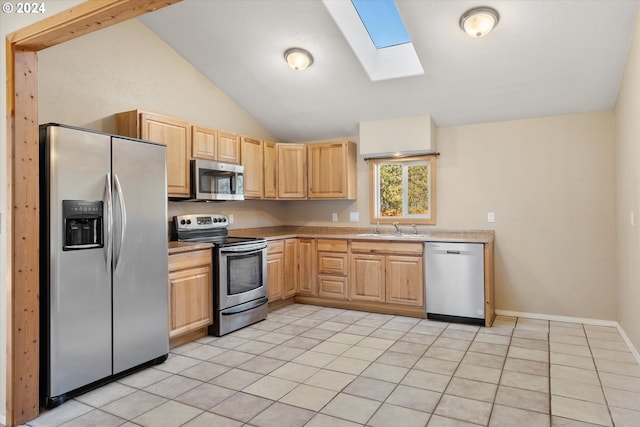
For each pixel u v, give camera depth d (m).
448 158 4.80
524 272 4.48
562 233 4.32
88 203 2.66
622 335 3.77
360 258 4.72
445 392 2.64
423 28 3.35
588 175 4.20
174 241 4.08
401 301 4.49
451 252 4.22
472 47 3.52
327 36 3.72
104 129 3.58
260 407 2.46
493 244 4.51
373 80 4.21
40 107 3.16
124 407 2.49
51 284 2.49
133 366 2.96
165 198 3.21
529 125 4.44
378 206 5.25
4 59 2.38
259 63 4.22
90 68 3.49
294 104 4.89
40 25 2.25
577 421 2.26
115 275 2.83
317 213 5.63
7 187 2.34
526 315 4.48
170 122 3.76
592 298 4.21
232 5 3.52
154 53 4.02
